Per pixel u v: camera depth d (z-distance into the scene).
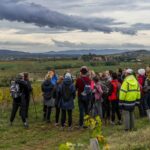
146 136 12.26
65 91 17.92
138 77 20.12
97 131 7.39
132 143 11.26
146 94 20.17
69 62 153.62
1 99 26.78
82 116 18.12
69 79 17.97
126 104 15.71
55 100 18.58
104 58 150.25
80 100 18.09
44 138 16.16
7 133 17.28
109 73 19.73
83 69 18.08
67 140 15.44
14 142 15.51
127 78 15.72
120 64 120.69
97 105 18.77
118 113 18.72
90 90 17.98
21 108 18.58
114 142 12.47
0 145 15.01
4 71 138.38
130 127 15.84
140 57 164.75
